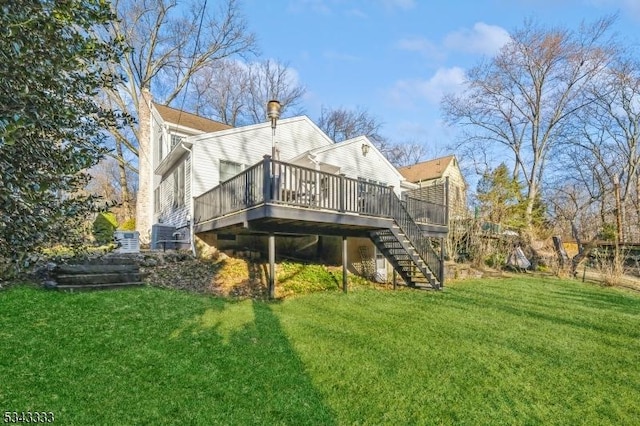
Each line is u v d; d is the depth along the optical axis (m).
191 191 10.88
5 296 5.41
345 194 8.50
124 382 3.32
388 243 10.68
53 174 1.83
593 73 22.00
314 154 12.42
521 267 16.55
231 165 11.77
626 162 22.75
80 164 1.97
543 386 3.87
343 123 32.16
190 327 4.98
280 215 7.09
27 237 1.76
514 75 24.11
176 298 6.55
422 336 5.33
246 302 6.94
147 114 16.03
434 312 7.04
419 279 11.13
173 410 2.96
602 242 15.16
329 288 9.70
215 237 11.23
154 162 15.59
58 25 1.70
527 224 18.05
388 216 9.58
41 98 1.68
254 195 7.52
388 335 5.29
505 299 8.98
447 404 3.39
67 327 4.49
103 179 27.50
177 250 10.84
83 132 2.09
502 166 21.27
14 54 1.55
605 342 5.49
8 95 1.57
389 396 3.48
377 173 14.88
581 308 8.13
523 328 6.13
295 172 7.60
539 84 23.72
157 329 4.77
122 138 16.73
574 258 15.75
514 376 4.08
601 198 22.02
